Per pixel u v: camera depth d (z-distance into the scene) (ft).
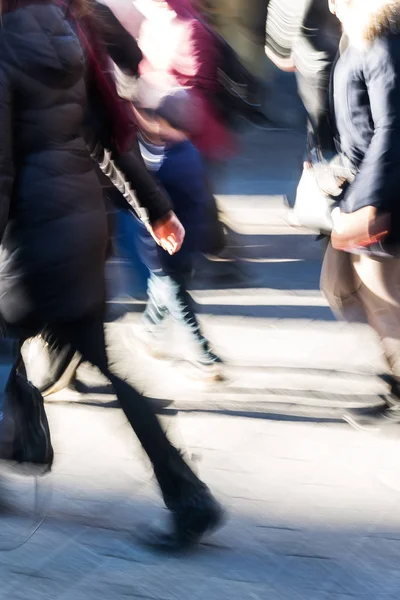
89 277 13.85
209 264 28.09
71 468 17.75
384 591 14.08
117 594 14.16
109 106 13.97
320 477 17.19
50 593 14.23
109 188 15.94
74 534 15.71
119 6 20.36
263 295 26.55
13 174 13.20
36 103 13.11
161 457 14.75
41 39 12.98
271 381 21.01
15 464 14.90
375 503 16.38
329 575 14.49
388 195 14.90
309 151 17.22
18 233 13.50
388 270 16.22
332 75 15.83
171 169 20.26
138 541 15.39
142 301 25.48
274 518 15.99
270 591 14.15
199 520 14.82
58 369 14.74
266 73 42.32
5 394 14.73
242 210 34.50
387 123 14.74
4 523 15.96
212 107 21.07
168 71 20.52
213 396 20.36
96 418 19.56
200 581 14.43
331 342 23.09
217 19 38.70
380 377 19.84
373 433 18.60
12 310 13.87
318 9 20.43
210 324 24.53
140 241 20.85
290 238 31.27
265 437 18.61
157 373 21.53
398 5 14.70
